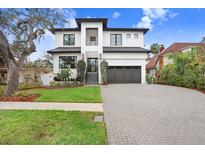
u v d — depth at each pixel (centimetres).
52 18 1708
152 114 882
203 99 1309
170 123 742
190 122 757
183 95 1494
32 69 2473
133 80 2736
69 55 2717
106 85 2289
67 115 816
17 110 908
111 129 669
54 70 2692
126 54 2725
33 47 1612
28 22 1614
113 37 2881
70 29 2831
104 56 2722
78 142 562
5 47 1432
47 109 944
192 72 1991
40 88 1938
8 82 1452
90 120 763
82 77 2514
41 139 595
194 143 560
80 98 1260
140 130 661
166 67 2581
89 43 2892
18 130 654
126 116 842
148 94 1531
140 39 2892
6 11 1528
